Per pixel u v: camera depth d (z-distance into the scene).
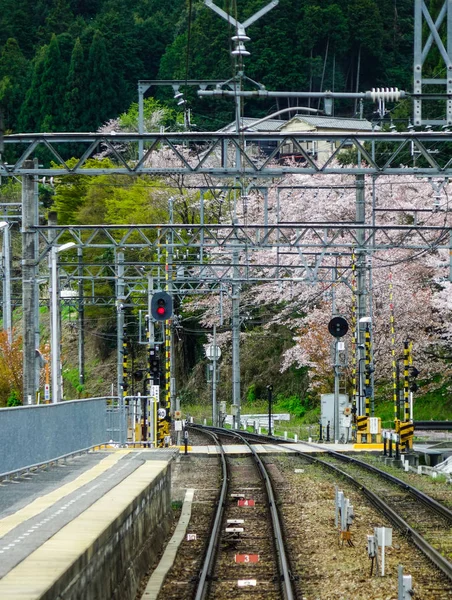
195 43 172.25
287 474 79.75
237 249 108.75
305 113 188.38
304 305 158.88
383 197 140.38
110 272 194.12
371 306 114.69
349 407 111.94
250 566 40.59
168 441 91.81
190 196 173.25
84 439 54.16
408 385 97.50
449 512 52.78
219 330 193.12
